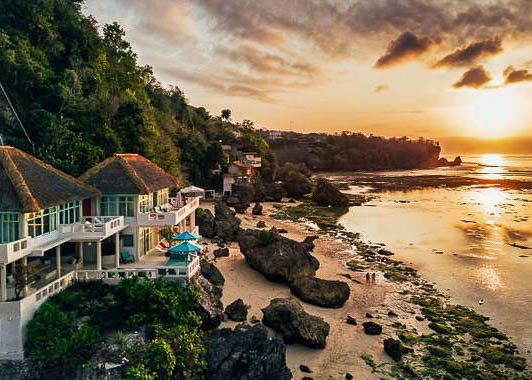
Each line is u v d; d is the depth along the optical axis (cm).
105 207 3150
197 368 2281
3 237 2297
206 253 4416
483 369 2623
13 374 2088
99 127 4678
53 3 5128
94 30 6062
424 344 2895
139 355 2173
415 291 3859
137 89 6981
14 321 2123
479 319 3284
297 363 2602
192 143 9012
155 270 2670
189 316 2519
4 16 4572
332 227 6638
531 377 2547
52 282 2400
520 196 10875
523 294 3806
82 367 2102
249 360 2328
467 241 5803
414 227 6744
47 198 2448
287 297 3478
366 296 3684
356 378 2475
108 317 2372
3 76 4106
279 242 4000
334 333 2973
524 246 5534
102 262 2984
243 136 12900
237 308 2998
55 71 4950
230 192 8944
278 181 12312
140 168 3531
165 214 3156
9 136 3866
